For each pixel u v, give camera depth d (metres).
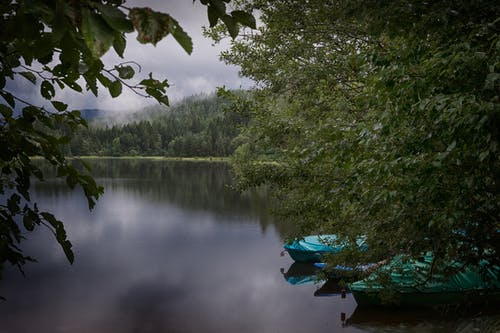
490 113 2.86
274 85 9.63
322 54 8.72
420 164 3.89
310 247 20.09
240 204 41.19
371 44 7.70
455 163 3.89
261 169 8.86
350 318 13.00
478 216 4.53
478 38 3.71
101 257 21.91
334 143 5.02
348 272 9.45
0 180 1.74
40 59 1.40
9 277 18.31
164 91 1.57
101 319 13.98
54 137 1.74
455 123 3.25
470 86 3.36
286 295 16.38
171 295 16.48
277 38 9.11
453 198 4.11
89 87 1.60
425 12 4.07
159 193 50.69
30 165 1.76
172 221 32.56
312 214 8.70
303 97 9.24
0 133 1.69
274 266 20.42
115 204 41.69
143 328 13.28
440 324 11.29
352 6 4.32
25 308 14.84
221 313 14.56
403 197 4.30
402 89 3.65
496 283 10.57
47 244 24.16
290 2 8.08
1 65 1.62
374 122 4.58
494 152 3.29
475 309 11.82
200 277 18.80
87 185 1.80
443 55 3.68
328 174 7.48
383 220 5.78
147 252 23.17
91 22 0.91
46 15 0.98
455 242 5.06
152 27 0.90
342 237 8.74
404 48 4.13
